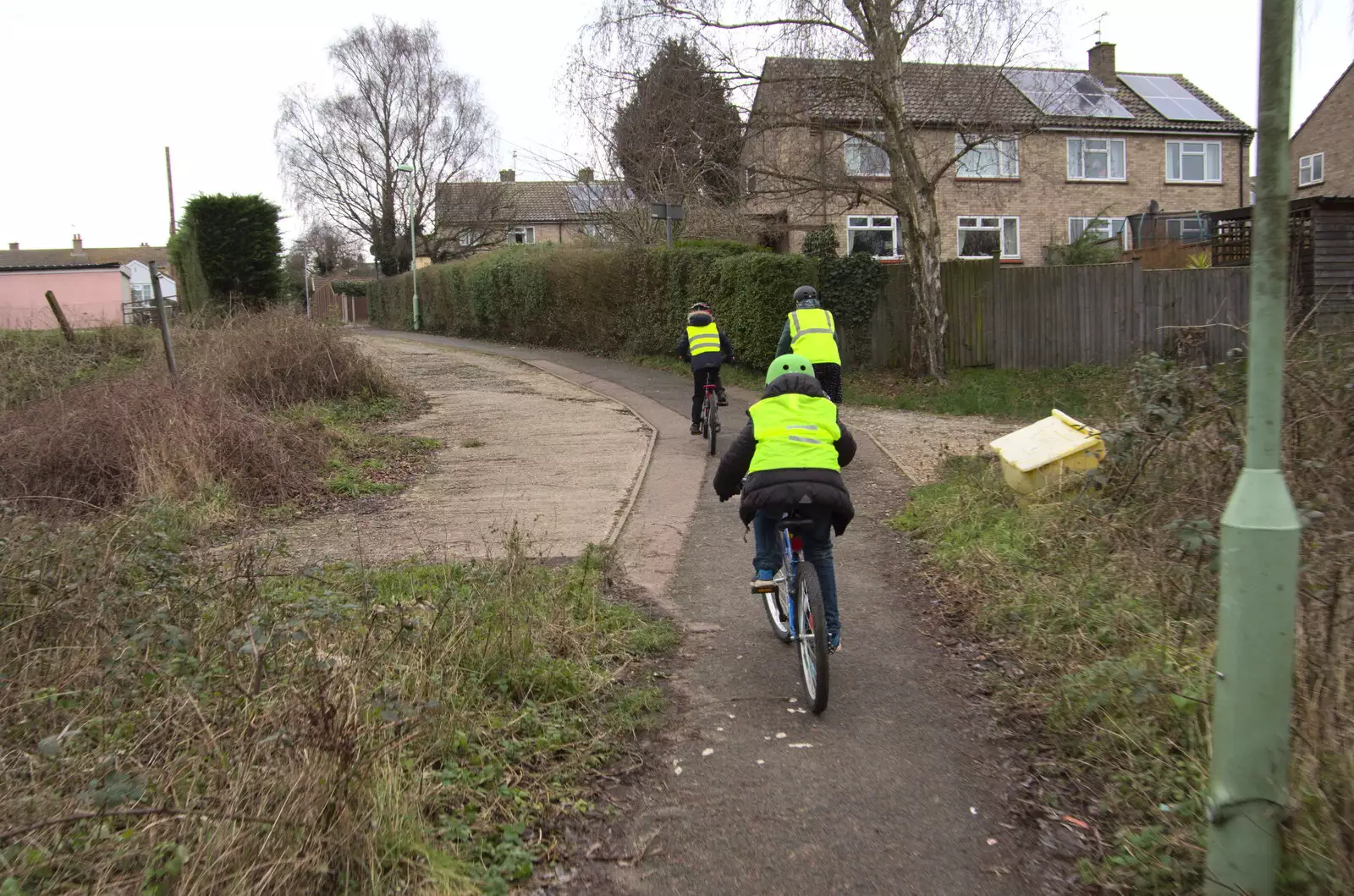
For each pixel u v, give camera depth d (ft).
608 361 70.64
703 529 26.58
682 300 65.98
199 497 28.19
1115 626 16.46
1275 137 9.36
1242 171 101.19
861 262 58.29
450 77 145.89
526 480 32.86
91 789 10.21
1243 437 19.02
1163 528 18.47
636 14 50.21
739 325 58.85
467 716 14.02
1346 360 19.61
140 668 13.67
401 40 142.82
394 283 136.56
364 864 10.30
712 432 36.11
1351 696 10.70
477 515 28.27
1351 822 9.78
